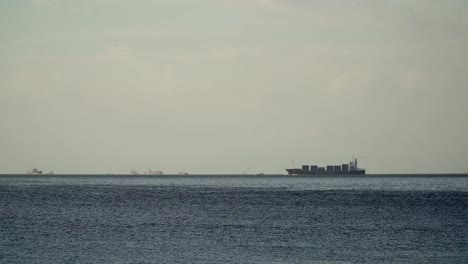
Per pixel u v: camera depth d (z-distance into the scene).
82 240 179.38
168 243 174.38
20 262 144.62
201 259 149.25
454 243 176.62
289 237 187.75
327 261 147.75
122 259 148.75
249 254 156.50
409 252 161.12
